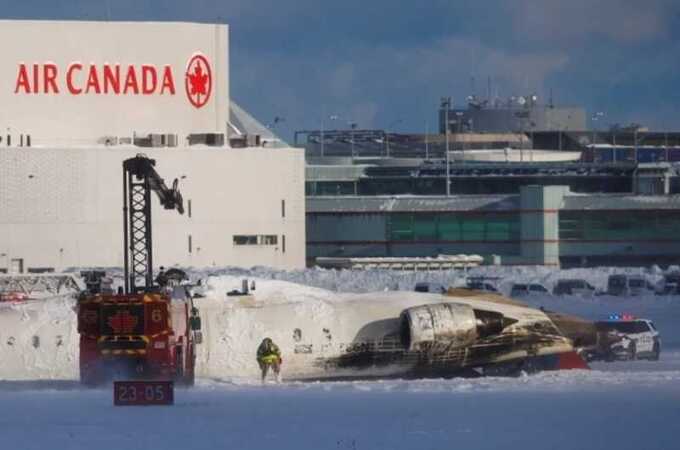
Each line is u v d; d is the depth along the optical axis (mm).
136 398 153625
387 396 160625
